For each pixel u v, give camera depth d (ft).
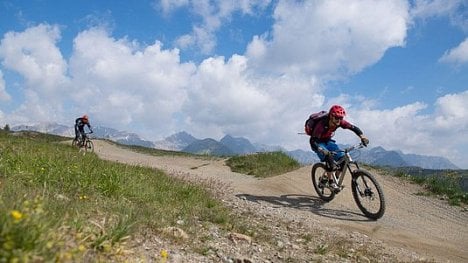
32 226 12.60
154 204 28.48
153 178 39.75
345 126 38.04
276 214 34.35
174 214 26.27
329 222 33.86
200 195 35.35
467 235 33.63
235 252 20.71
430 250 28.35
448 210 41.50
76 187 26.81
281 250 22.76
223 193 41.29
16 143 55.16
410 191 48.11
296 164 75.41
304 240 26.11
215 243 21.65
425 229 34.27
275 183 49.03
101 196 26.71
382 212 34.83
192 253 19.10
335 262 22.03
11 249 11.18
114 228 16.98
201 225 25.09
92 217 20.06
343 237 28.50
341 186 38.91
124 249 16.28
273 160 75.87
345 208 39.14
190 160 96.22
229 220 27.14
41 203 15.31
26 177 26.53
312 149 40.06
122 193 28.50
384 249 26.99
